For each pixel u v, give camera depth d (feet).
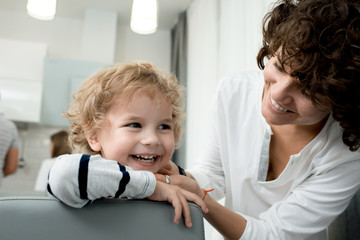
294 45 2.30
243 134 3.48
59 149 8.90
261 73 3.78
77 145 3.19
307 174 3.12
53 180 1.97
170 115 2.99
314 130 3.08
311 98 2.32
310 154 3.07
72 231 2.02
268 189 3.38
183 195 2.36
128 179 2.13
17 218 1.96
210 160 3.78
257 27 6.37
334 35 2.24
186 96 11.71
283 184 3.30
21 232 1.95
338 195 2.95
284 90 2.38
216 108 3.69
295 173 3.18
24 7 13.26
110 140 2.82
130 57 14.44
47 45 12.89
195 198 2.38
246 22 6.99
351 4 2.27
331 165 2.97
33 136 13.14
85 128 3.00
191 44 11.76
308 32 2.24
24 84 12.26
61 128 13.28
